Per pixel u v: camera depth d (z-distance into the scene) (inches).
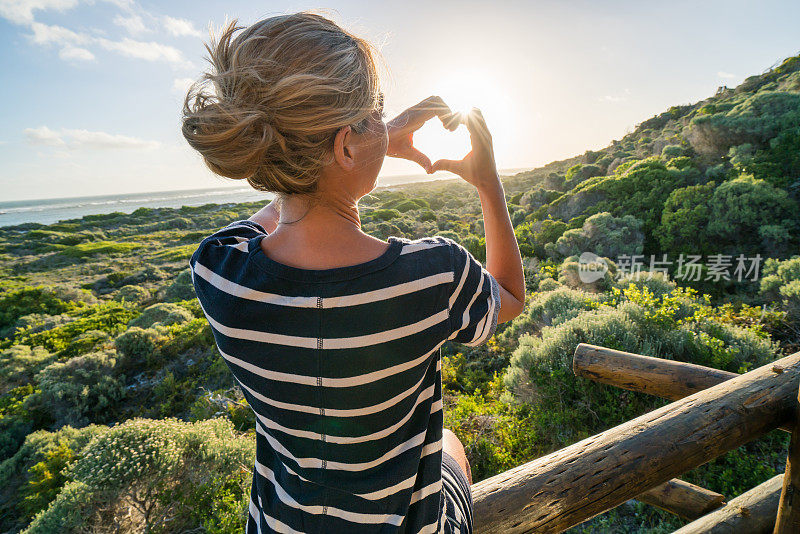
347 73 16.4
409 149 24.0
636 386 97.9
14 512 307.6
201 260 21.0
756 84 1298.0
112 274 1263.5
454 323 18.8
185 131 17.4
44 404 459.5
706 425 53.4
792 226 509.0
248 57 16.4
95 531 169.5
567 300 319.9
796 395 57.1
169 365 530.0
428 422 22.5
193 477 188.9
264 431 22.8
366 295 17.4
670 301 228.5
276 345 18.1
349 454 19.4
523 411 198.2
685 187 712.4
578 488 47.2
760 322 246.7
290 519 21.6
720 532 61.5
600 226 657.6
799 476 51.5
